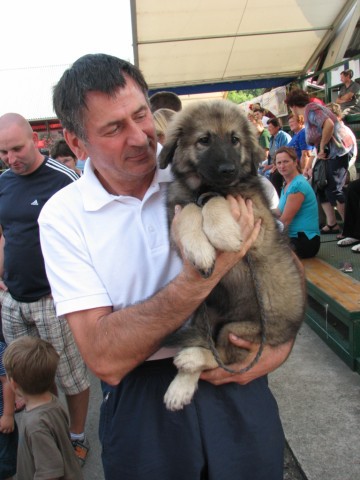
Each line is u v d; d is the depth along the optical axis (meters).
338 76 7.03
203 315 1.75
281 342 1.91
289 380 3.63
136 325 1.46
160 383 1.67
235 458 1.64
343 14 6.93
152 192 1.66
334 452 2.82
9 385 2.91
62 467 2.49
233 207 1.59
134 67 1.63
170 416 1.63
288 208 4.94
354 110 6.59
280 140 7.79
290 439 2.97
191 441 1.61
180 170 1.97
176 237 1.56
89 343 1.55
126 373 1.53
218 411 1.65
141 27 6.89
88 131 1.55
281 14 6.86
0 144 3.00
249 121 2.16
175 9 6.52
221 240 1.45
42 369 2.51
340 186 5.76
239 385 1.71
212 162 1.86
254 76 8.83
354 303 3.63
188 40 7.32
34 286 3.11
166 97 4.40
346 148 5.62
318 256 5.11
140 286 1.63
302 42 7.71
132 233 1.63
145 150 1.58
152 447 1.63
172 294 1.44
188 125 2.02
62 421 2.59
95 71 1.51
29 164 3.08
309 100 6.95
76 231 1.63
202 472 1.65
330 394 3.39
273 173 7.03
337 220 6.64
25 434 2.49
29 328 3.27
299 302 1.97
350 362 3.66
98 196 1.62
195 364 1.64
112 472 1.69
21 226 3.10
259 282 1.88
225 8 6.52
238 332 1.86
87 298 1.58
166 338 1.58
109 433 1.73
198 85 8.99
